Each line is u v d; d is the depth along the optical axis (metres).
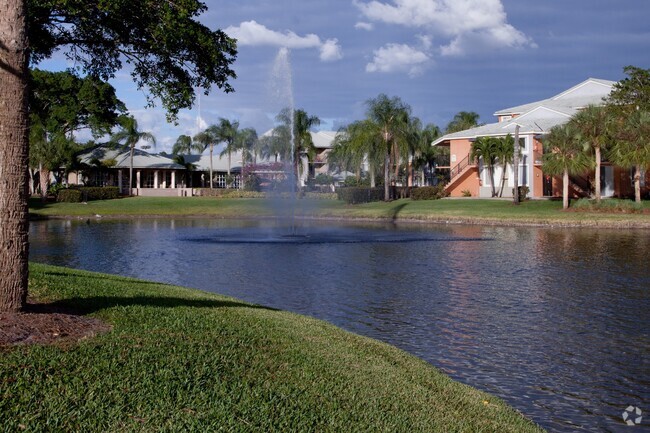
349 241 32.88
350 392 6.93
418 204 55.59
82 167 74.25
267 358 7.67
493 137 58.34
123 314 8.84
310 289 18.11
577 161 45.22
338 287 18.42
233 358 7.41
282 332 9.23
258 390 6.51
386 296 16.92
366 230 40.66
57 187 68.19
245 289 18.11
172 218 54.41
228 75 13.70
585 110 47.03
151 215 56.38
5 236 7.69
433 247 29.92
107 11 11.67
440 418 6.58
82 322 8.09
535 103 71.25
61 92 61.47
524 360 10.80
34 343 6.96
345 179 81.69
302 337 9.15
